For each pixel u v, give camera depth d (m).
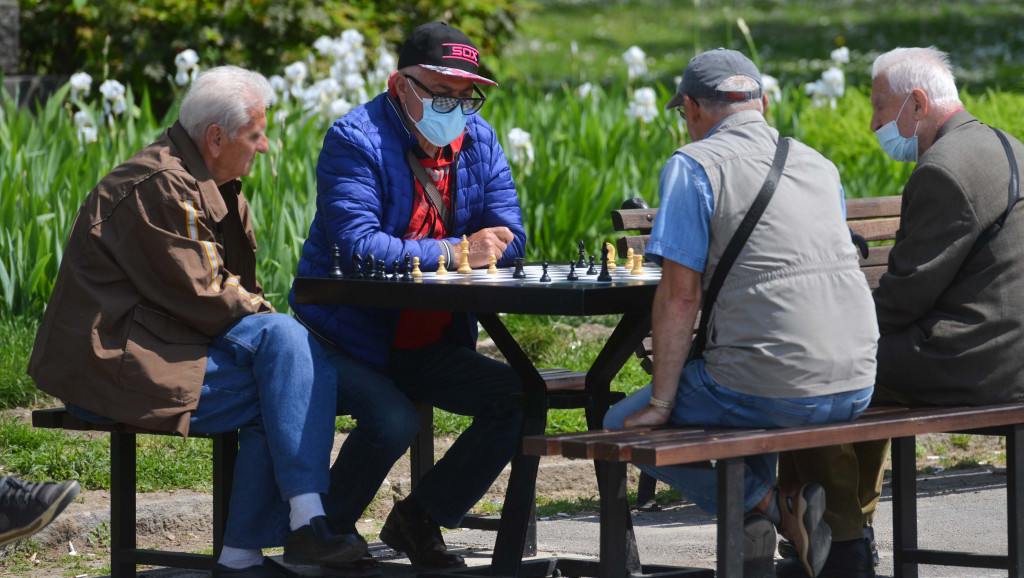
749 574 8.95
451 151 11.49
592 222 20.47
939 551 10.43
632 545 10.25
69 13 31.78
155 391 9.58
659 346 9.05
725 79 9.34
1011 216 10.15
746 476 9.16
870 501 11.38
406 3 34.50
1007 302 10.09
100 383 9.63
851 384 8.96
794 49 70.19
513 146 20.20
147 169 9.78
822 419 9.02
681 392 9.27
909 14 80.44
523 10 37.31
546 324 18.88
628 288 9.34
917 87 10.90
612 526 9.04
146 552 10.41
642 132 23.28
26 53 32.38
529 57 68.19
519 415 10.80
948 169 10.11
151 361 9.62
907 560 10.57
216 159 10.16
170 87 31.98
